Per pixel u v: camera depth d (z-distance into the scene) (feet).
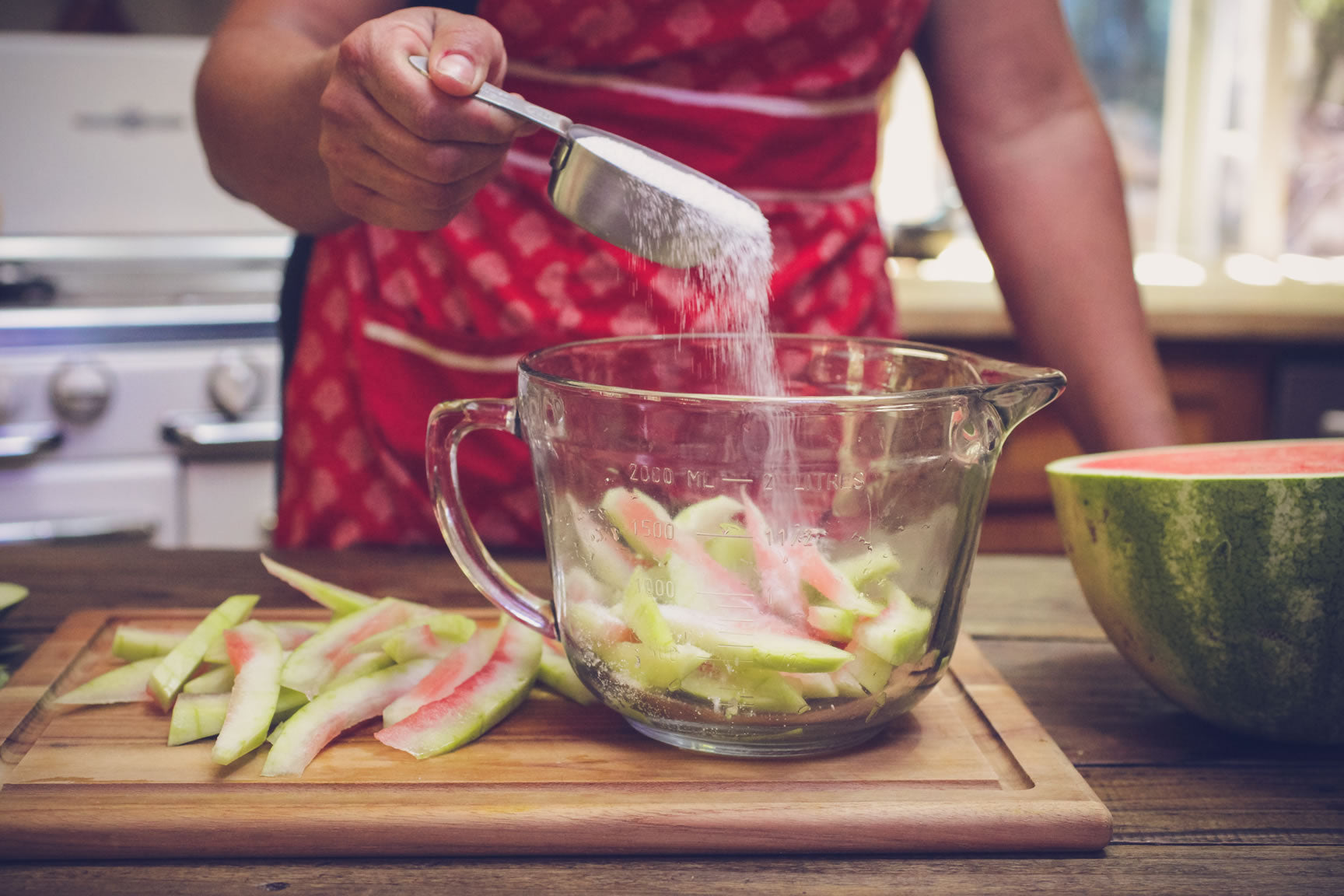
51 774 1.63
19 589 2.28
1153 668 1.85
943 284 5.46
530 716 1.86
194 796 1.57
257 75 2.23
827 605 1.60
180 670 1.86
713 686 1.61
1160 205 8.18
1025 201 2.84
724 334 2.03
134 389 4.85
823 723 1.64
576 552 1.70
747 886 1.47
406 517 3.04
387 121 1.79
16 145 5.25
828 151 2.85
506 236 2.77
